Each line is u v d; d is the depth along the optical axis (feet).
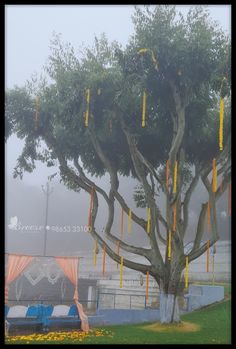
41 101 68.85
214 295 81.46
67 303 92.17
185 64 55.57
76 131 64.75
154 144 68.33
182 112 59.06
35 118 68.85
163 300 64.03
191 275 101.45
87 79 59.52
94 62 61.62
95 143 65.67
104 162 67.56
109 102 60.29
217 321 66.90
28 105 69.00
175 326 61.98
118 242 67.15
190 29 57.11
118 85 59.21
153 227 65.31
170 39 55.31
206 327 62.80
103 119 61.62
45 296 91.35
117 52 57.57
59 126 69.72
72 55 65.46
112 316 69.26
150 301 83.87
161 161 70.54
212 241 61.93
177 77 56.80
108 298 91.45
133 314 70.69
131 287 90.89
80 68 62.39
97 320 67.72
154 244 65.21
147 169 70.69
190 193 68.39
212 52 56.59
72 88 60.29
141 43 55.93
